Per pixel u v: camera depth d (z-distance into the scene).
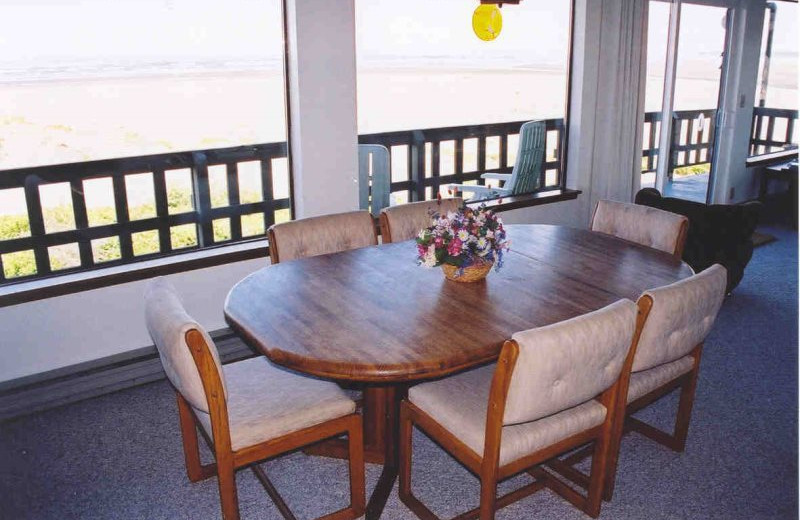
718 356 3.43
